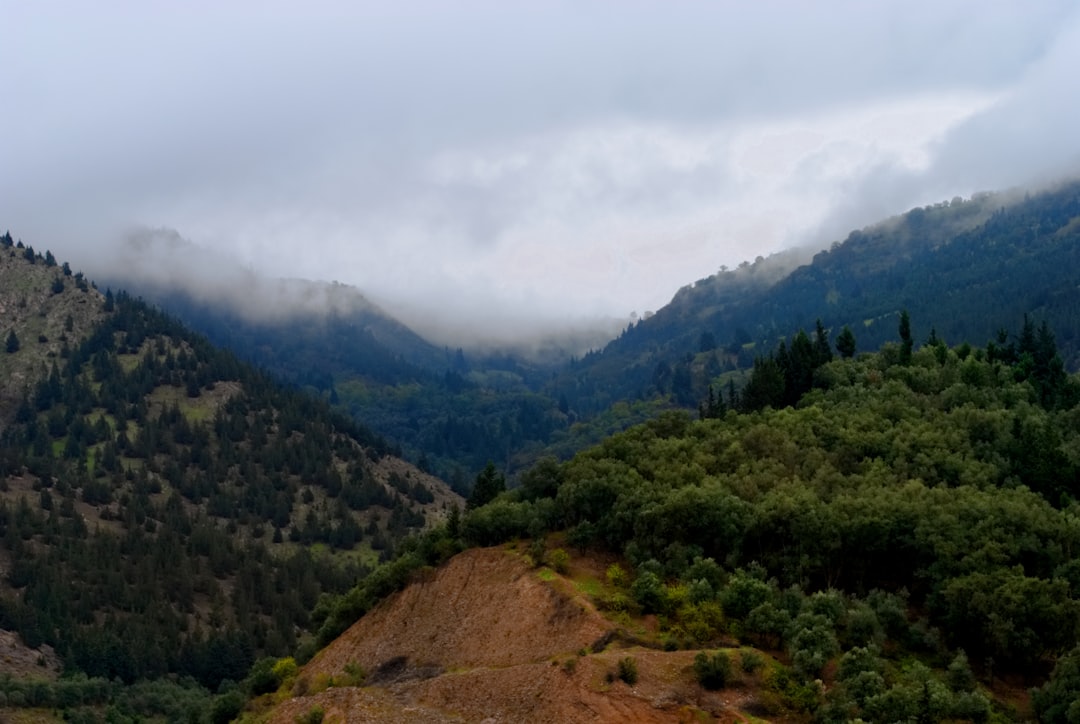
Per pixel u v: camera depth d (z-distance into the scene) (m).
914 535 64.19
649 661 54.84
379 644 72.88
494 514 77.81
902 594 62.72
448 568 75.69
